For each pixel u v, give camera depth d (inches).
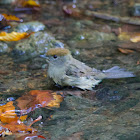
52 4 636.7
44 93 299.4
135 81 330.6
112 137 217.0
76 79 321.4
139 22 534.9
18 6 588.7
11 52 415.2
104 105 276.8
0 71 357.1
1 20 451.5
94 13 577.3
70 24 524.7
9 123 238.8
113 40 465.7
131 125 233.1
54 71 326.0
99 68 365.4
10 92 303.6
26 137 219.0
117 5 644.1
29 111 262.2
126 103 277.1
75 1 665.6
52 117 253.3
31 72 360.2
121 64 377.7
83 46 440.5
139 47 433.4
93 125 237.3
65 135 223.3
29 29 477.1
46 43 430.3
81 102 285.3
